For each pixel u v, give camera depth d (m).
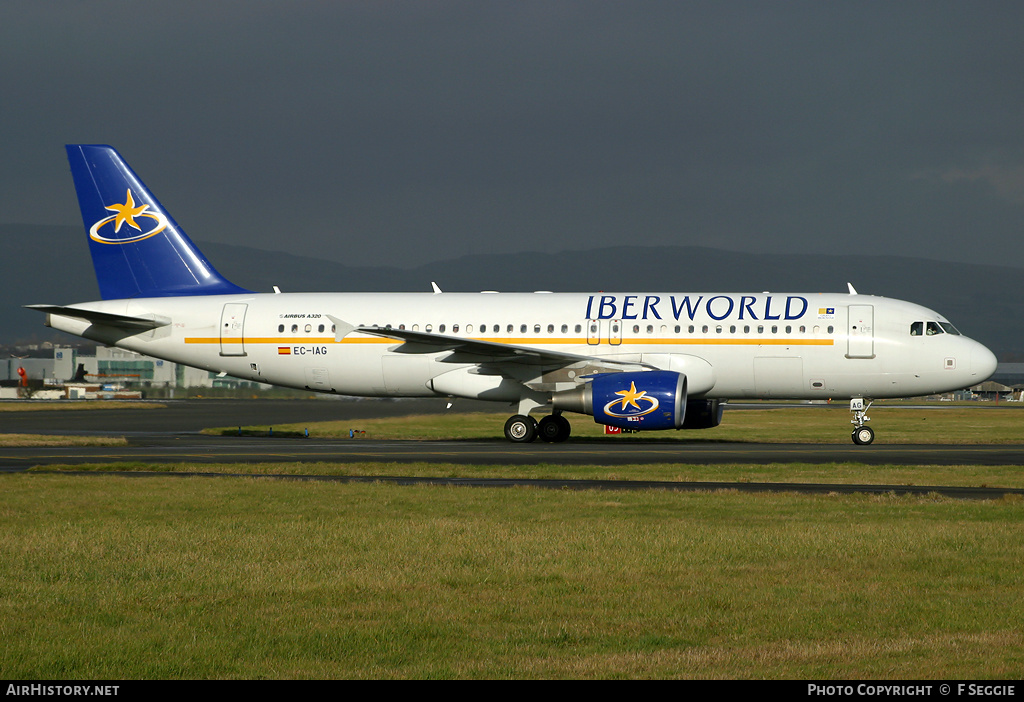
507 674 33.19
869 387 128.88
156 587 44.78
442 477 88.12
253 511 66.19
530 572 47.72
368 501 70.75
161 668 33.78
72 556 51.06
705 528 58.91
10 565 49.03
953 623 39.09
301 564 49.34
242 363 138.50
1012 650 35.69
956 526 59.81
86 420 198.75
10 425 181.38
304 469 92.25
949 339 127.19
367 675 33.12
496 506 68.50
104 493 74.38
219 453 112.75
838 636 37.53
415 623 39.12
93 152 142.62
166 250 143.00
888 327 127.38
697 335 129.62
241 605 41.81
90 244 143.25
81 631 37.97
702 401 137.62
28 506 68.00
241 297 140.50
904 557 51.00
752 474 88.75
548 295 136.88
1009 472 90.19
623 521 61.81
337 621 39.47
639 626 38.78
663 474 89.06
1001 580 46.22
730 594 43.66
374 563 49.59
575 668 33.78
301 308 137.88
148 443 130.00
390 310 136.38
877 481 84.81
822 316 128.75
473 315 134.38
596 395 122.25
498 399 133.50
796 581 46.06
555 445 126.94
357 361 135.75
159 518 63.16
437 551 52.38
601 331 131.25
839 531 57.91
